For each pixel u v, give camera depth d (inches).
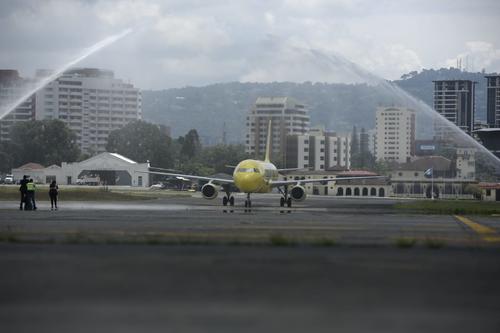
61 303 2428.6
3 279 2866.6
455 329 2118.6
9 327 2098.9
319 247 4040.4
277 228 5708.7
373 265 3314.5
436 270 3193.9
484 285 2822.3
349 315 2273.6
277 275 2992.1
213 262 3356.3
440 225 6525.6
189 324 2139.5
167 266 3216.0
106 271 3070.9
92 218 7052.2
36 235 4704.7
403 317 2256.4
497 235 5344.5
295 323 2159.2
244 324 2143.2
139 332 2041.1
